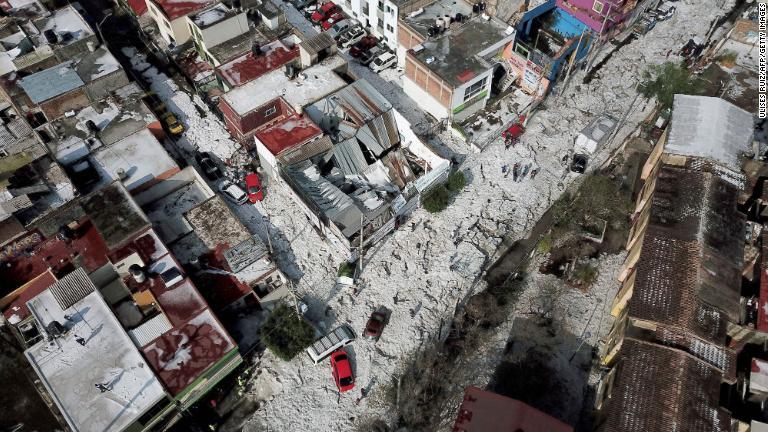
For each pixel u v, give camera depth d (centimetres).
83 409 3872
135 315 4722
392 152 5759
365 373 4584
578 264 5147
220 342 4216
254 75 6147
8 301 4656
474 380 4550
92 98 6069
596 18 6731
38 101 5738
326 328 4800
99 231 4728
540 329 4797
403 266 5162
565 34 7138
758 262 4384
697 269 4150
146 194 5434
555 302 4938
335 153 5600
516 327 4812
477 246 5297
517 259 5216
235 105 5794
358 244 5031
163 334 4234
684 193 4588
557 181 5766
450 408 4428
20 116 5928
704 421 3638
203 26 6378
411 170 5681
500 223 5453
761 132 5797
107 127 5741
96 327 4228
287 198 5616
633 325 4094
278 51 6412
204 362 4112
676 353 3859
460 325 4825
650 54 6962
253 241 4962
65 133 5672
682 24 7344
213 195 5484
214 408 4397
